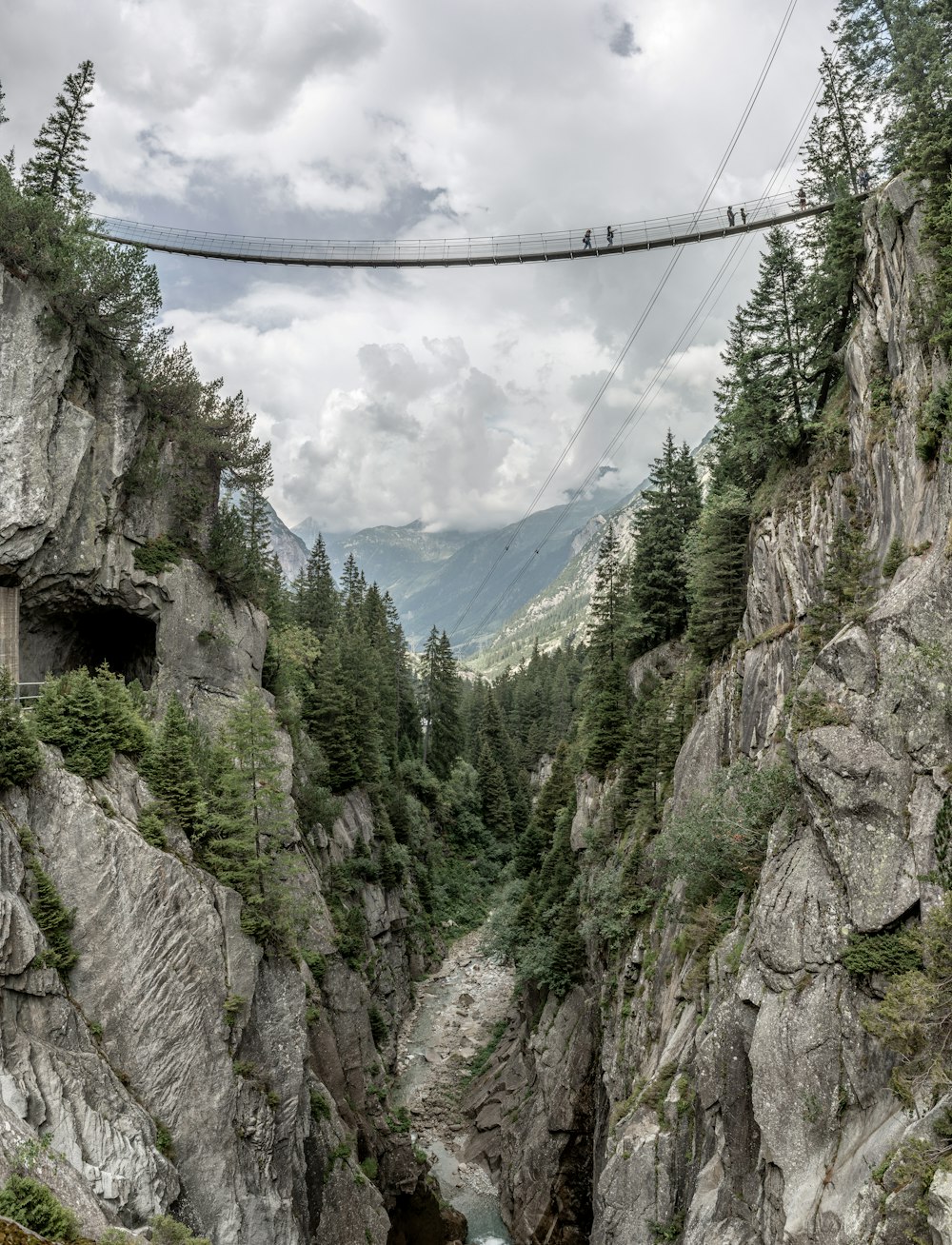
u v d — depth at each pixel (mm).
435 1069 64938
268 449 55094
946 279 29094
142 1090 30188
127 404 45094
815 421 47125
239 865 36469
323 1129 41531
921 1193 18547
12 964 26906
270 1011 36719
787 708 34125
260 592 55562
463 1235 48719
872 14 46688
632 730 59688
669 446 68500
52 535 40656
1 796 30125
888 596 27938
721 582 51406
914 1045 20531
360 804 73562
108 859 31578
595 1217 39906
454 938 88750
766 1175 25359
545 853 75438
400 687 114062
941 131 33812
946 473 26547
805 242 49500
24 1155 22844
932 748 24016
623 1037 44188
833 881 25812
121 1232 22641
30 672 43719
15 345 39188
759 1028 26297
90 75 45062
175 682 47281
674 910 42469
